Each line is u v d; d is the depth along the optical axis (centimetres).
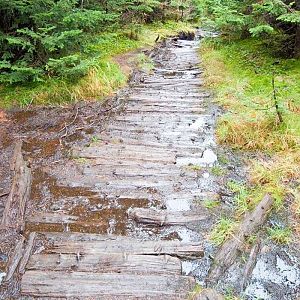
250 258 418
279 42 1007
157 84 970
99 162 615
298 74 841
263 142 641
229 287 386
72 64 880
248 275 400
